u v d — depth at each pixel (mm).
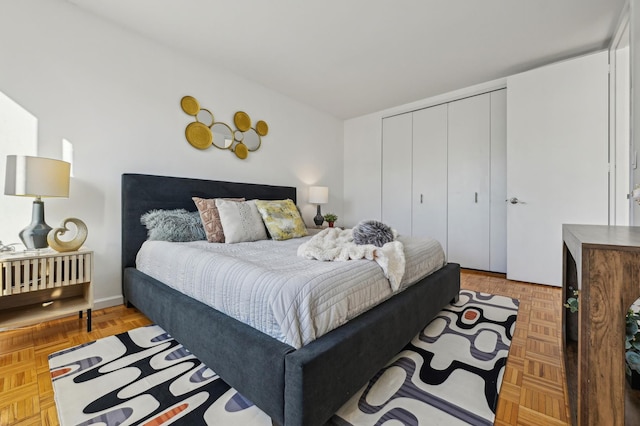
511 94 3113
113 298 2348
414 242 2236
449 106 3848
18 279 1627
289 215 2863
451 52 2797
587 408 850
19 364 1479
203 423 1089
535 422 1103
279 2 2113
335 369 1066
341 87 3631
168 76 2693
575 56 2852
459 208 3797
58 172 1843
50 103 2061
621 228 1362
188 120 2844
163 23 2361
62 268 1802
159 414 1132
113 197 2359
